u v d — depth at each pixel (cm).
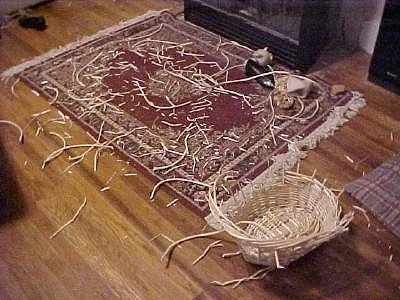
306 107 193
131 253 148
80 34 239
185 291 139
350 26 222
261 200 150
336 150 177
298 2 199
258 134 183
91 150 181
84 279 142
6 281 143
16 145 184
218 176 158
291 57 212
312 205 146
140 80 210
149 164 174
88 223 157
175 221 156
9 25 246
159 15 249
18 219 159
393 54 190
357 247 147
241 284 140
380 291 137
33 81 212
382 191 160
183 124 189
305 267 143
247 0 219
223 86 205
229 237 150
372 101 196
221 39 232
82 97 203
